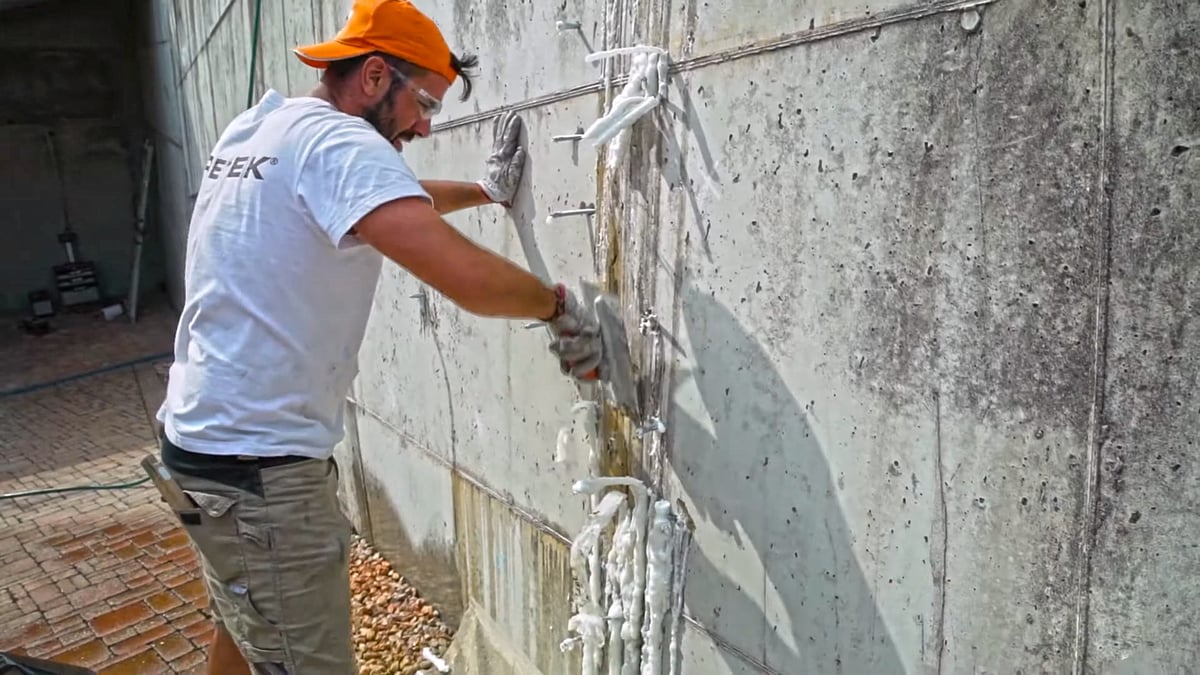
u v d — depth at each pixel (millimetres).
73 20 11641
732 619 1719
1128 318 994
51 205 11953
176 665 3221
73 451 6266
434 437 3180
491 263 1500
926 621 1300
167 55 9672
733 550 1695
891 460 1323
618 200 1911
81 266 12047
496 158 2344
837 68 1326
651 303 1847
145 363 9359
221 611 1904
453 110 2736
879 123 1269
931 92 1185
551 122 2156
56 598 3816
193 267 1729
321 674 1833
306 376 1708
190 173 8992
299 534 1745
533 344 2377
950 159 1172
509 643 2775
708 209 1644
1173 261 945
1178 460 965
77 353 9922
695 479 1774
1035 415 1109
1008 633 1178
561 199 2154
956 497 1228
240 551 1744
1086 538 1067
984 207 1136
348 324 1756
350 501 4340
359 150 1523
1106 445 1034
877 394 1333
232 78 5945
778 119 1450
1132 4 952
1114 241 997
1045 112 1051
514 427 2549
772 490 1572
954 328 1198
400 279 3334
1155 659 1012
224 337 1671
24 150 11656
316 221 1536
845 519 1421
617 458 2043
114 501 5098
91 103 12039
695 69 1631
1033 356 1102
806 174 1410
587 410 2084
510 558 2682
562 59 2074
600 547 2133
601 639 2123
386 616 3410
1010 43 1079
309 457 1759
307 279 1634
